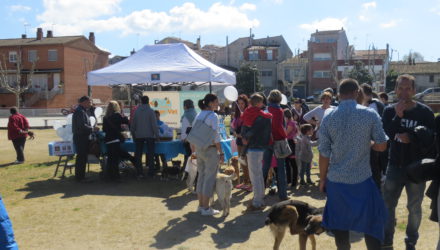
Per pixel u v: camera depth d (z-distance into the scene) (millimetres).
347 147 3457
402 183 4355
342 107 3539
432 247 4871
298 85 61438
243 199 7484
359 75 52812
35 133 23578
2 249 3266
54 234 5605
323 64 58875
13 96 53938
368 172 3496
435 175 3596
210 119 6336
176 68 10336
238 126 8289
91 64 59375
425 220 5969
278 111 6926
